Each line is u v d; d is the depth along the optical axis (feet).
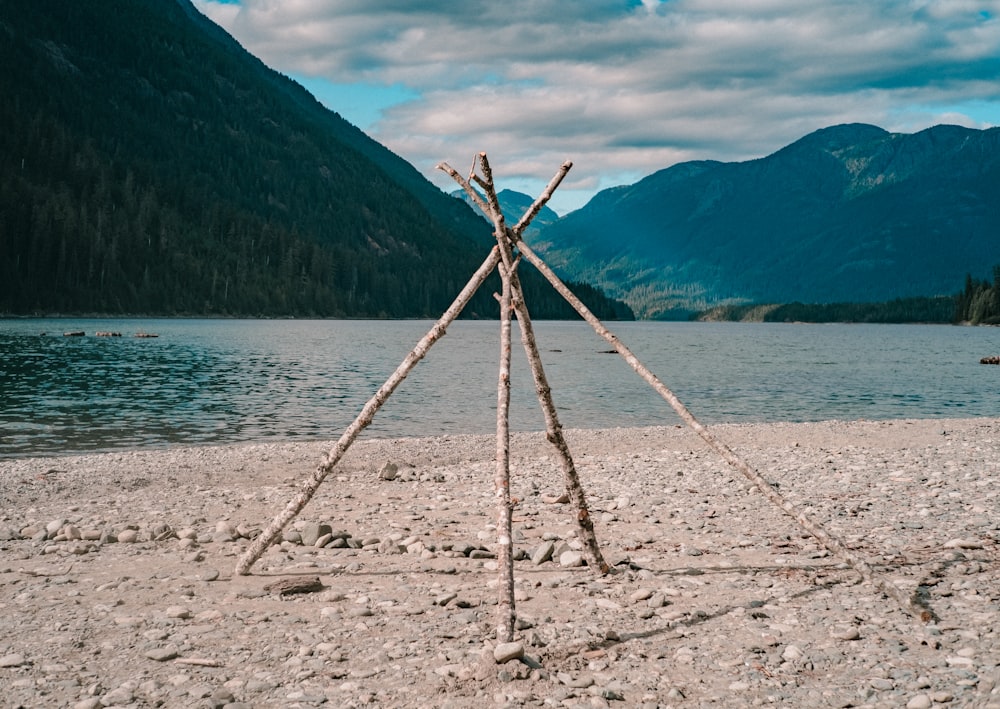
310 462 65.72
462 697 18.98
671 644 22.17
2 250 613.93
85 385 139.44
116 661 21.29
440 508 45.06
